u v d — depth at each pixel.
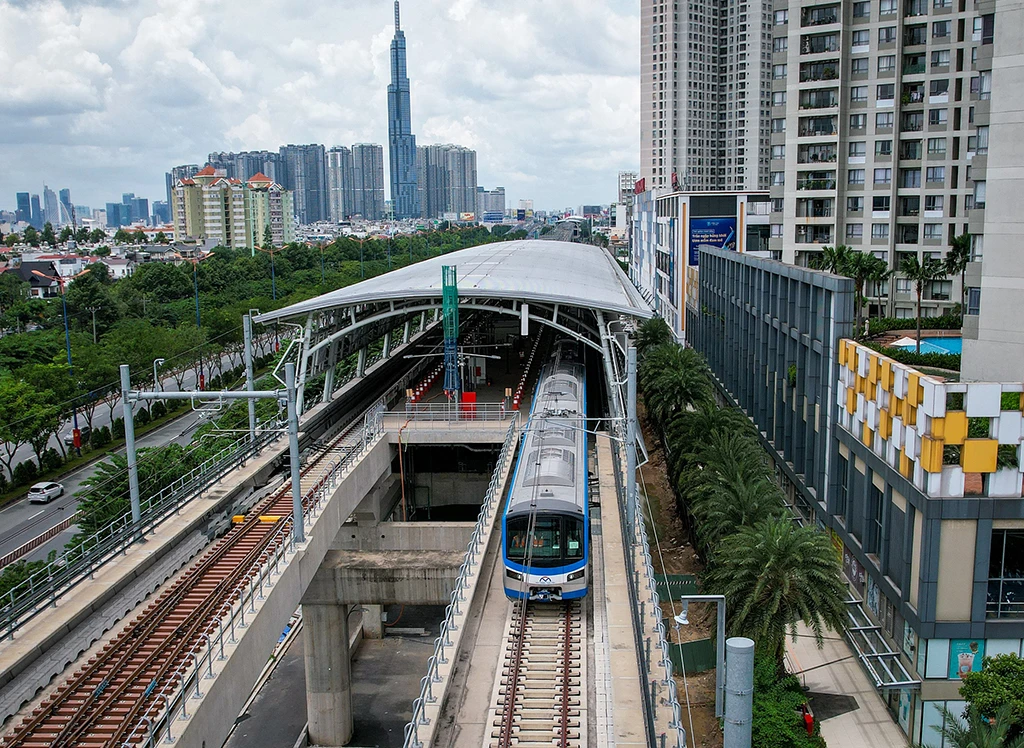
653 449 62.16
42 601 28.72
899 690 29.61
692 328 89.94
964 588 27.81
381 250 189.75
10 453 62.12
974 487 27.36
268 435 49.72
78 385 70.56
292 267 150.00
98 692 23.98
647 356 59.25
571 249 119.06
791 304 45.62
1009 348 37.97
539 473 34.88
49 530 51.25
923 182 76.62
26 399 62.50
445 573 40.81
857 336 67.31
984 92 39.25
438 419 57.12
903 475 29.73
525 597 31.20
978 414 26.95
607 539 36.78
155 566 33.25
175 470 47.47
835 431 37.62
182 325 91.69
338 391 64.38
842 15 76.50
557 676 26.55
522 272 64.44
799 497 43.59
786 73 79.00
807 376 41.38
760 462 37.16
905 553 29.42
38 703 23.77
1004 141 37.16
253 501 41.12
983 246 38.62
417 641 51.84
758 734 26.22
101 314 99.75
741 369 59.91
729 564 29.11
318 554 37.34
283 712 43.69
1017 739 22.02
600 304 53.06
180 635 27.56
